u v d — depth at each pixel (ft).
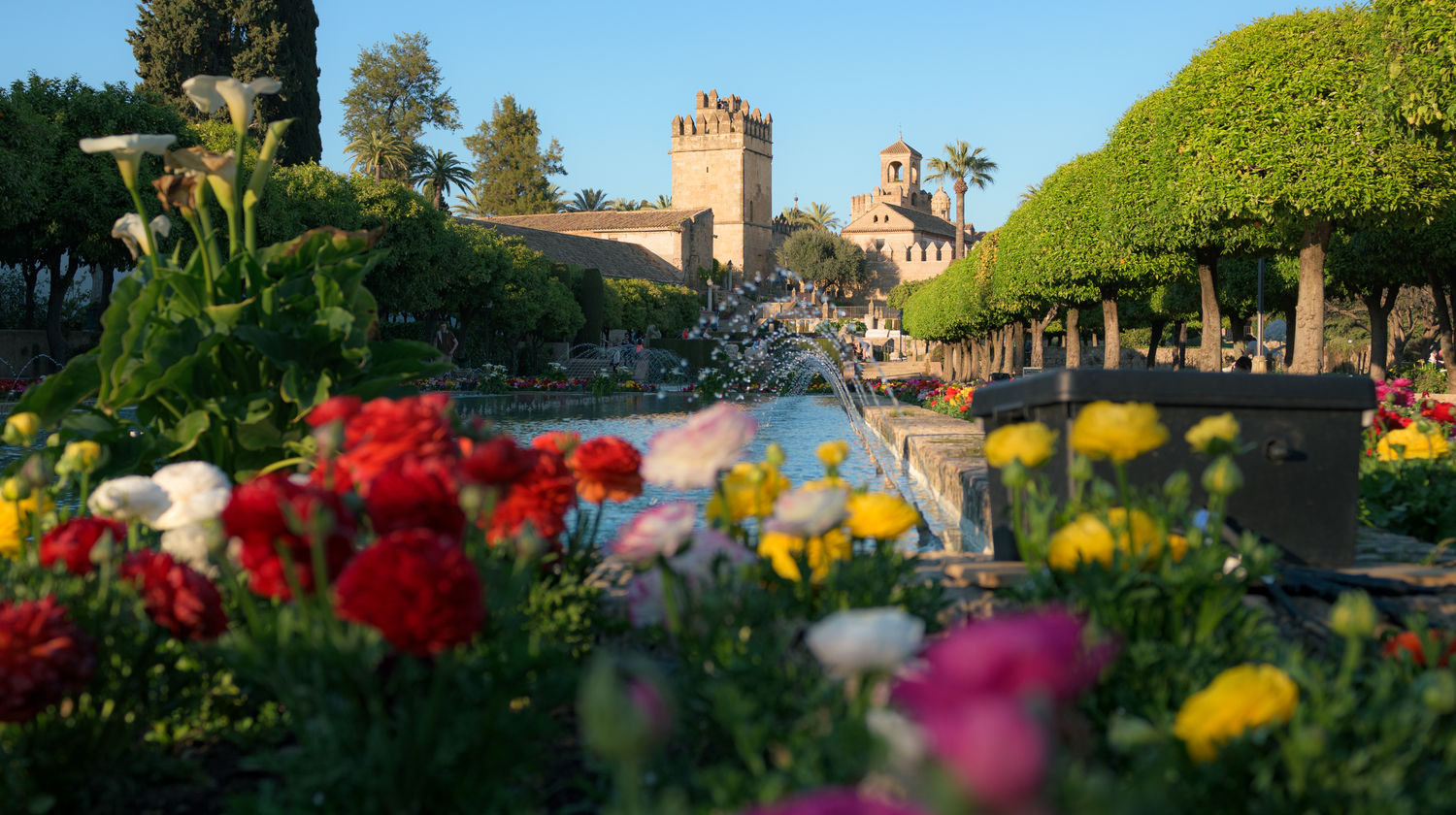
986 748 1.97
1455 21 35.94
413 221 119.34
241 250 14.01
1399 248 74.02
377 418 6.77
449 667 5.16
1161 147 52.39
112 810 6.30
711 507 7.90
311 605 5.78
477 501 5.68
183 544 7.41
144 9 144.87
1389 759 4.59
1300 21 46.11
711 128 347.56
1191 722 4.57
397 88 233.35
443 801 5.39
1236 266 105.40
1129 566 6.23
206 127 92.68
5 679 5.58
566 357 176.76
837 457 7.89
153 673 7.05
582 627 7.59
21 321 109.09
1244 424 9.00
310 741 5.22
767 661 5.62
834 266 313.94
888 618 3.99
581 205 350.43
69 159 79.56
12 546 8.16
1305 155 44.21
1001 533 9.80
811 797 2.92
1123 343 213.05
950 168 256.93
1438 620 8.02
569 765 6.64
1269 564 6.18
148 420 13.88
